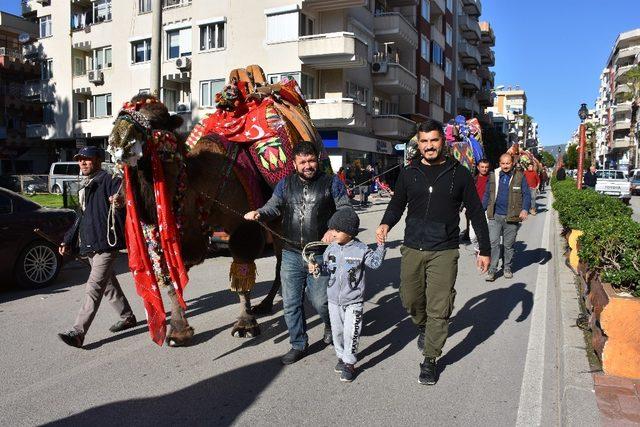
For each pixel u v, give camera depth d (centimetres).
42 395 421
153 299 443
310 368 475
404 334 568
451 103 5003
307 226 458
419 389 434
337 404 407
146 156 434
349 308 443
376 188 3189
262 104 568
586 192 1335
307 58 2684
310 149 453
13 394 423
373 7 3188
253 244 542
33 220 784
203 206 492
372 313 646
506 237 845
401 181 457
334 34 2602
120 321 580
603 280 498
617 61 8300
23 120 4284
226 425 375
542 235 1394
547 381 451
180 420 381
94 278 523
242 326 552
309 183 463
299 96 688
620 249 520
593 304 522
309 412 394
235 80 582
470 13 5834
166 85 3203
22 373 464
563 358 468
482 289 780
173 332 526
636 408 374
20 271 769
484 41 6769
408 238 448
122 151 406
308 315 636
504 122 7888
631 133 7344
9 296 744
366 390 431
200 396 420
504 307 681
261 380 450
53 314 650
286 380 450
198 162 493
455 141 1002
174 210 457
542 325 604
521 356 507
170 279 456
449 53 4809
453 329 591
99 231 515
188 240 482
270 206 466
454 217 437
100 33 3591
